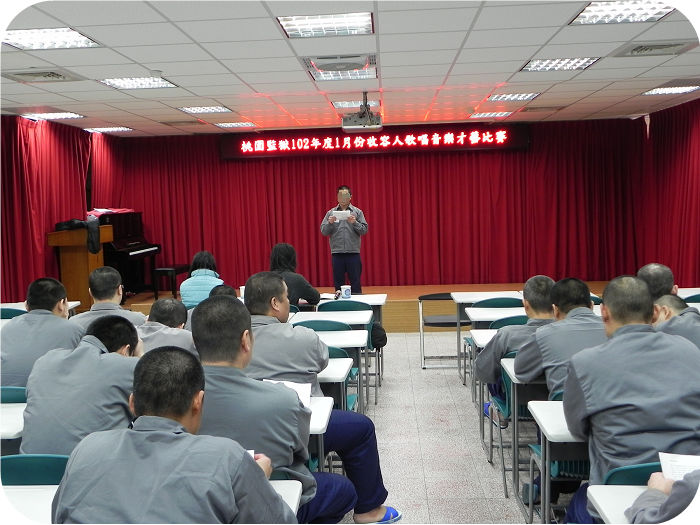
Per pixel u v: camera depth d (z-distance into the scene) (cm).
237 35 444
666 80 660
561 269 1008
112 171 1002
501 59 540
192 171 1023
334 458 363
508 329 324
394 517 298
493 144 962
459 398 500
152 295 987
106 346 246
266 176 1019
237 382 193
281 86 637
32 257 806
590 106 837
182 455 138
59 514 136
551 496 290
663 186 914
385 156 1007
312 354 273
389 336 762
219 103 727
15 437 240
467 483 344
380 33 448
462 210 1009
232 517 138
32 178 808
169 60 514
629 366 197
